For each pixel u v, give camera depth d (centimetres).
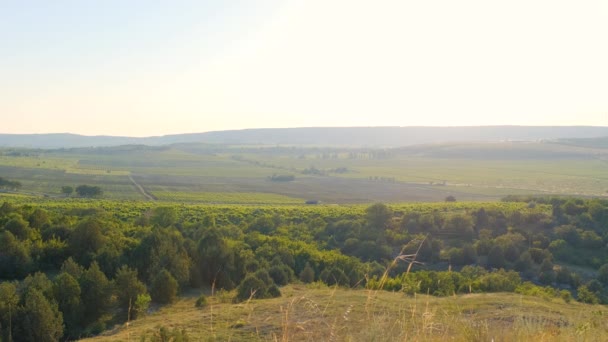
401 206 8781
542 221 6009
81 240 3172
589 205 6200
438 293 1994
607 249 5234
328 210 8419
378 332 537
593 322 774
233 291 2784
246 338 997
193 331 1417
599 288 4169
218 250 3194
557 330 683
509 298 2055
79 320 2084
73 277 2373
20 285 2392
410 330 574
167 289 2497
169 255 2909
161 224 5406
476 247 5225
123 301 2328
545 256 5000
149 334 1587
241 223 6881
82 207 7531
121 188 14425
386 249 5116
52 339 1845
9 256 2891
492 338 594
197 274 3044
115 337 1667
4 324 1795
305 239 5719
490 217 6275
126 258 3020
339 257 4050
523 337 610
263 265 3347
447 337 599
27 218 3753
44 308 1862
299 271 3809
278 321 1119
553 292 3206
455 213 6844
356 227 5994
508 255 5047
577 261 5088
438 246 5312
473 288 3017
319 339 530
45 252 3109
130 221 6238
